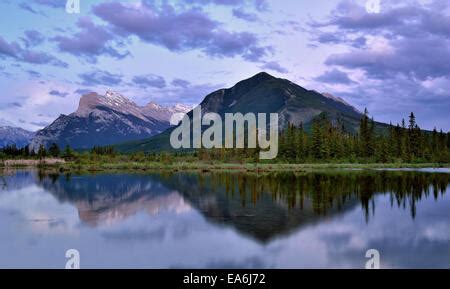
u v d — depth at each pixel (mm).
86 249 30562
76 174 111750
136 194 63000
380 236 33875
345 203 51281
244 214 44062
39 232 36031
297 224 38625
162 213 45219
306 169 127000
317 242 32000
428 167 141250
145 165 146500
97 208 49188
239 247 30781
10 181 86250
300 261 27484
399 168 133875
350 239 32938
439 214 43469
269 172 115188
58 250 30344
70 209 48406
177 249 30406
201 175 105375
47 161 180750
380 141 161750
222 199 56062
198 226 38125
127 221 40781
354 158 154875
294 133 160250
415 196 57438
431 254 28797
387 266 26344
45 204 52562
